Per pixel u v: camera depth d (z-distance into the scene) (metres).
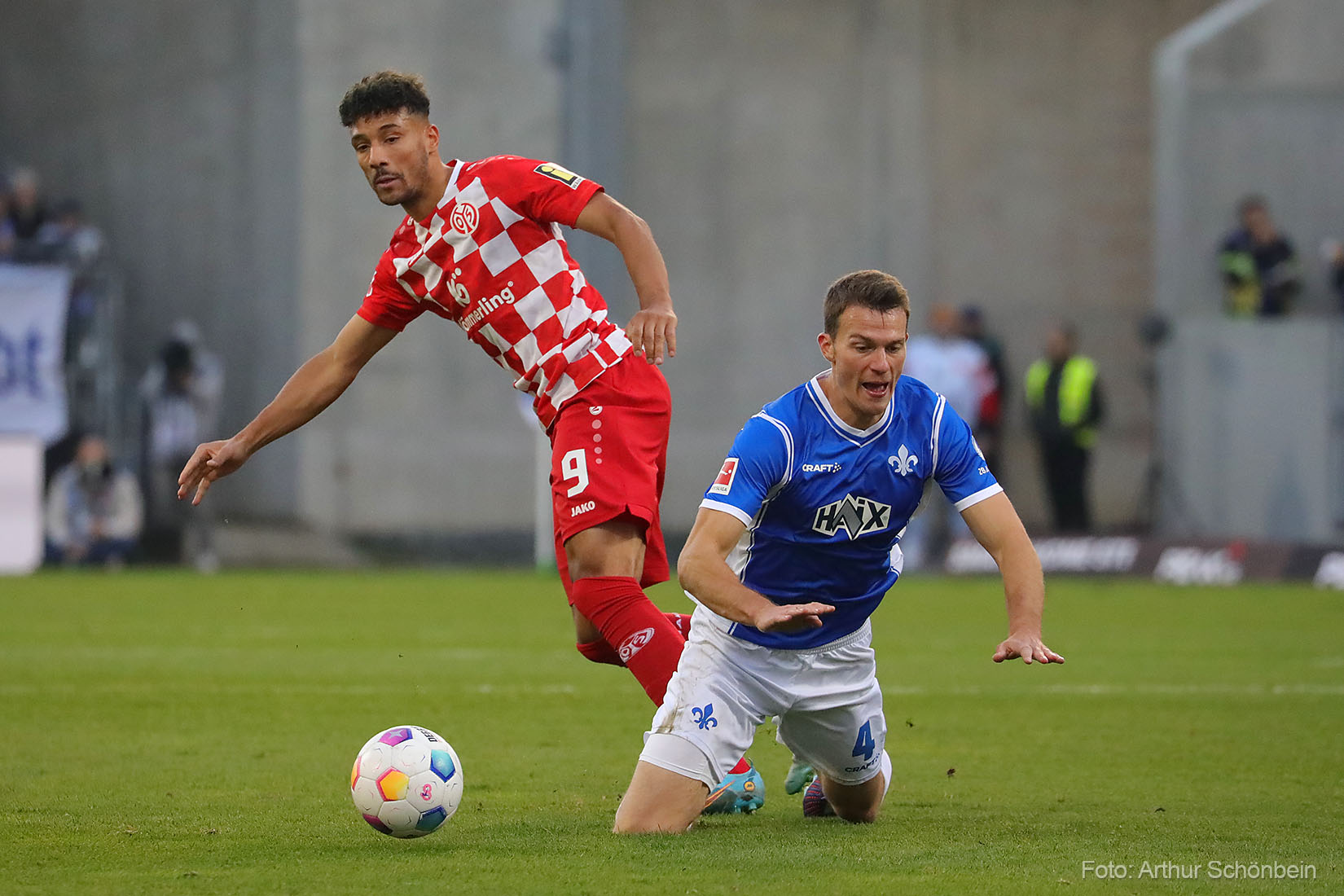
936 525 67.56
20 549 64.88
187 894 13.38
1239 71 74.81
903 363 15.58
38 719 25.88
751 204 79.19
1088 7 80.94
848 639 16.61
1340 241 74.56
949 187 80.44
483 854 15.12
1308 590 56.75
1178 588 57.84
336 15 73.06
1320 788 20.12
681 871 14.29
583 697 28.89
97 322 68.31
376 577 63.50
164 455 69.88
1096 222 81.25
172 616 45.34
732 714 16.34
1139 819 17.81
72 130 77.88
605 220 18.41
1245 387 69.69
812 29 79.38
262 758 21.97
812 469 15.88
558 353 18.78
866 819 17.53
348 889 13.51
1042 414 65.31
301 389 19.80
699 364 79.06
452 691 29.73
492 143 74.31
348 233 73.56
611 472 18.55
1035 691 30.31
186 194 76.88
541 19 74.56
